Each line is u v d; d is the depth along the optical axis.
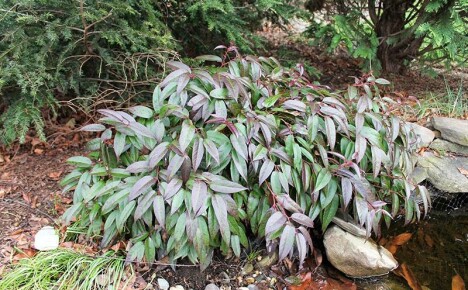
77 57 2.58
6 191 2.33
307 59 4.17
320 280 2.17
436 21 3.18
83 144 2.74
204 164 1.97
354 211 2.11
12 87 2.53
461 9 3.16
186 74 2.02
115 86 2.75
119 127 1.94
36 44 2.45
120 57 2.69
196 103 1.95
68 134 2.81
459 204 2.86
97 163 2.07
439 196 2.85
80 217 2.10
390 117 2.36
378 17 3.67
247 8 3.38
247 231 2.22
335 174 2.03
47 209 2.25
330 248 2.18
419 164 2.85
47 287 1.83
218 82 2.04
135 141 1.97
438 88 3.74
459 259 2.42
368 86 2.39
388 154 2.25
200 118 2.03
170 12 3.11
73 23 2.38
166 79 2.00
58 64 2.36
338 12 3.76
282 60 3.72
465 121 3.06
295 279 2.14
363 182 2.13
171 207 1.78
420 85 3.78
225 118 1.95
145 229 1.98
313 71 3.51
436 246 2.52
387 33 3.68
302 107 2.08
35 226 2.14
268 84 2.22
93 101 2.64
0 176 2.44
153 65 2.92
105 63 2.69
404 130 2.42
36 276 1.85
